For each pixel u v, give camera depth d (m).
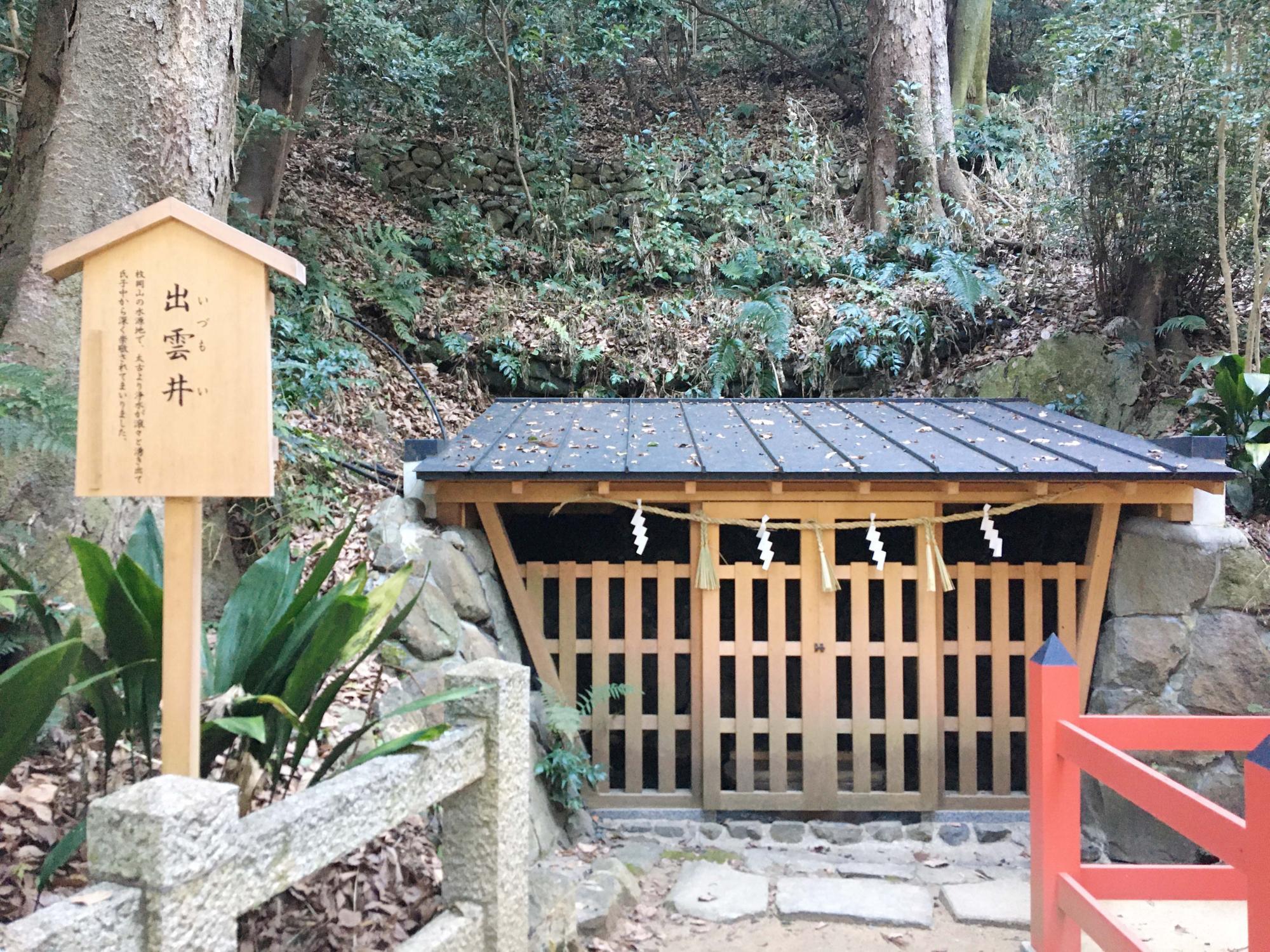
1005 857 4.34
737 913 3.74
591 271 9.27
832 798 4.58
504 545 4.67
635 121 12.19
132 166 3.70
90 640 3.04
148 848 1.44
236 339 1.93
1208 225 6.80
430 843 3.14
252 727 1.95
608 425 5.47
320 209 8.70
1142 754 4.34
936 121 10.00
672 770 4.69
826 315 8.44
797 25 13.19
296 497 4.89
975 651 4.69
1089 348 7.32
